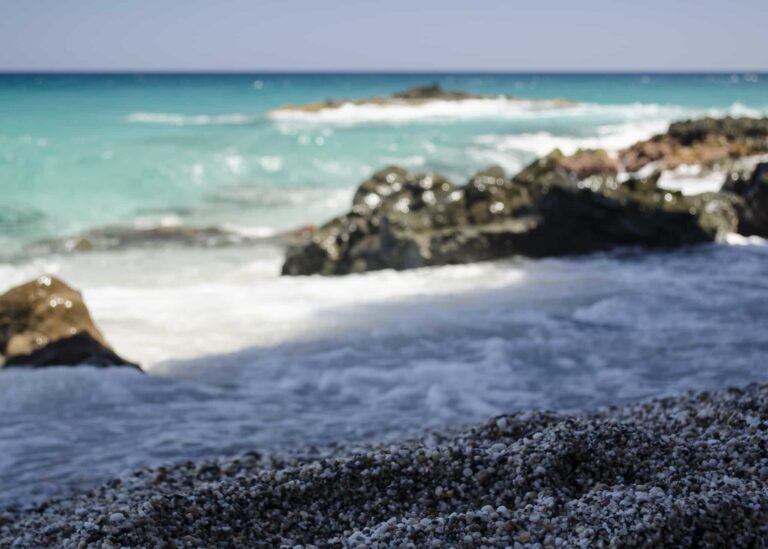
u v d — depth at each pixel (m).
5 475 6.15
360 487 4.70
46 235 18.67
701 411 5.62
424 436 6.49
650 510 3.77
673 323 10.12
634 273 12.91
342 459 5.02
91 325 9.41
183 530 4.31
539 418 5.49
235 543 4.23
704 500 3.81
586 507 3.94
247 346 9.53
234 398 7.99
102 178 23.94
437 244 13.66
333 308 11.04
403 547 3.74
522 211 14.66
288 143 31.25
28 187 22.88
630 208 15.03
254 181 25.53
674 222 15.09
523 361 8.80
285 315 10.73
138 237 17.94
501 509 4.11
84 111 47.03
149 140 30.45
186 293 12.28
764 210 16.19
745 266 13.46
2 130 32.81
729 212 16.14
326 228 15.07
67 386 8.12
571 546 3.59
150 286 13.66
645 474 4.41
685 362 8.63
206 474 5.77
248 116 49.47
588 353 9.02
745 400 5.55
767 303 10.99
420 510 4.44
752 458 4.49
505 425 5.42
